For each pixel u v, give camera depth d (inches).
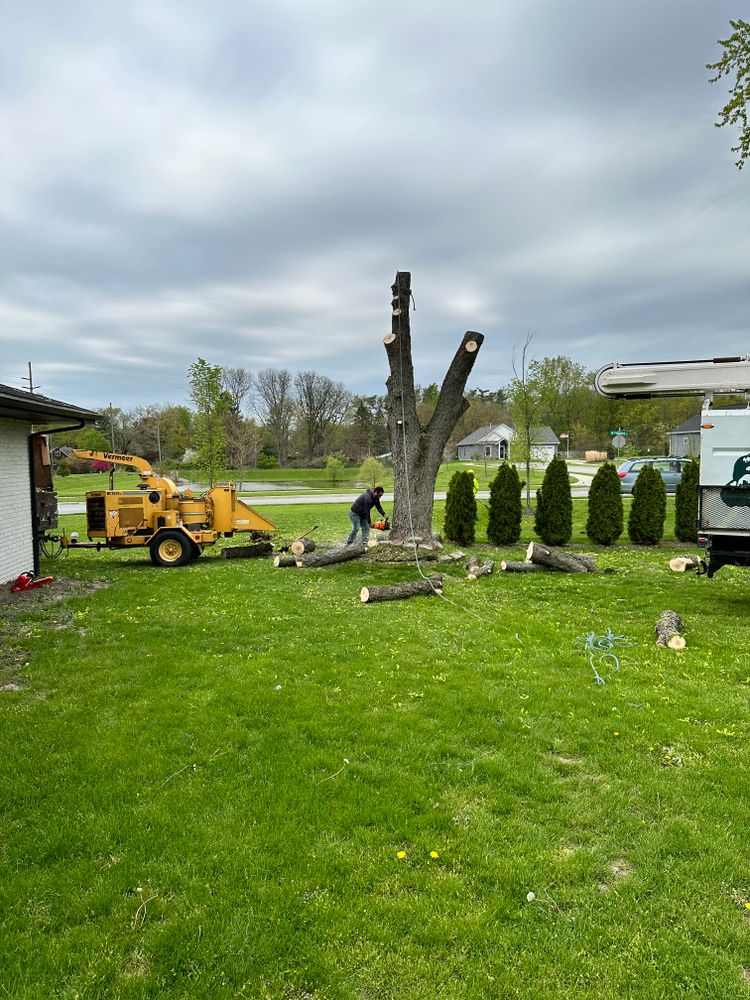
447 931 107.7
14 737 175.2
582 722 186.7
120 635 272.2
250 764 161.6
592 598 354.9
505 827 136.2
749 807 142.9
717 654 252.1
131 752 166.6
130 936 106.6
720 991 96.9
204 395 1053.8
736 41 483.5
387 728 182.1
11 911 111.5
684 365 338.6
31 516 414.0
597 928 108.3
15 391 324.2
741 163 523.8
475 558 446.6
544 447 1047.6
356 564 456.8
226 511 503.2
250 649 257.4
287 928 108.0
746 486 311.9
